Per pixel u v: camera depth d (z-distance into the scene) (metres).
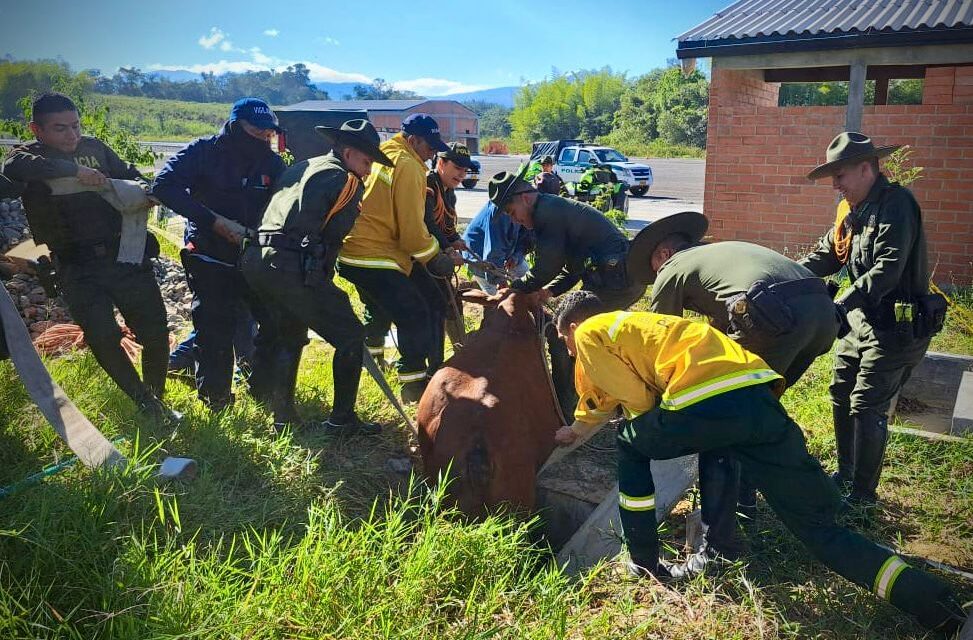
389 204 4.79
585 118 82.81
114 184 4.27
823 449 4.62
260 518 3.48
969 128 8.92
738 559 3.36
